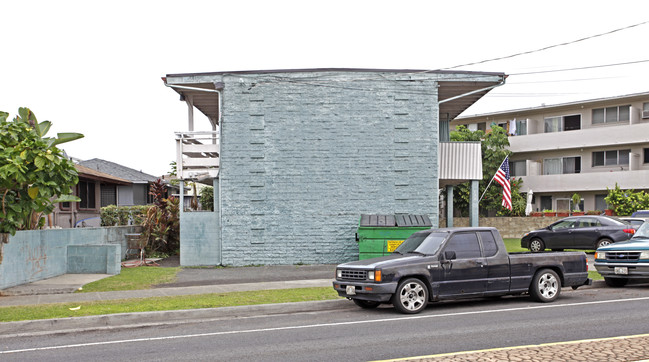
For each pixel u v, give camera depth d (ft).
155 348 26.76
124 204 122.62
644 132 116.37
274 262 65.31
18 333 31.91
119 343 28.27
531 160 132.36
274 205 65.57
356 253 65.67
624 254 45.60
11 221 44.39
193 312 35.96
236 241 65.21
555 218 107.24
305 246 65.67
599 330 28.04
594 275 53.36
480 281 37.04
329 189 65.98
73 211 88.07
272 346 26.48
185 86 66.08
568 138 126.21
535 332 27.94
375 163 66.44
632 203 106.01
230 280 52.11
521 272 38.34
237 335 29.53
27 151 43.83
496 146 127.65
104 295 43.19
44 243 52.21
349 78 66.54
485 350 23.41
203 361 23.80
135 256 75.10
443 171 71.67
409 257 36.24
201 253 66.18
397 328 30.19
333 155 66.03
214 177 67.67
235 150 65.46
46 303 39.40
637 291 44.04
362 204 66.13
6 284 45.24
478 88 70.54
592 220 71.56
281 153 65.72
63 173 46.42
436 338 27.14
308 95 66.08
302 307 38.40
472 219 71.92
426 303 35.60
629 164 117.91
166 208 80.07
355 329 30.30
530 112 133.49
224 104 65.67
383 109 66.64
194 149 67.26
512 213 124.26
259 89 65.67
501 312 34.68
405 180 66.59
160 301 39.50
